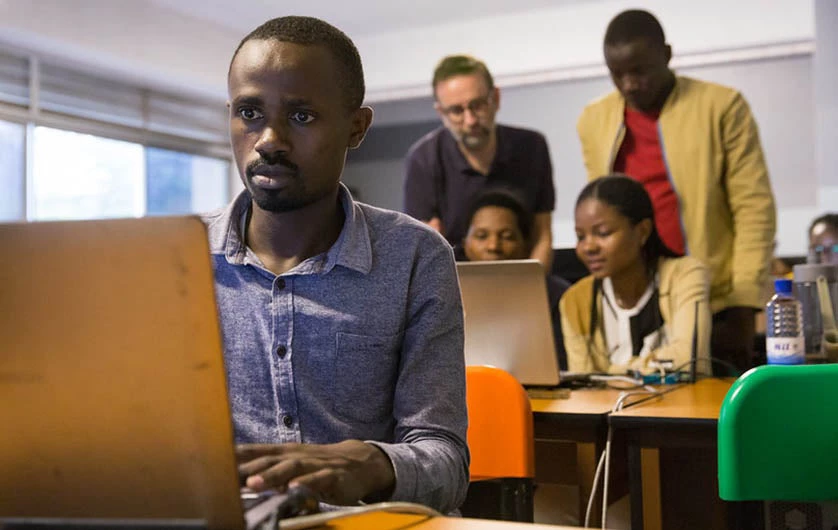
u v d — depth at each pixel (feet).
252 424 3.93
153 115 18.25
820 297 6.98
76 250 2.33
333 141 3.76
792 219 15.60
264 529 2.51
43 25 14.48
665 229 12.07
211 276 2.26
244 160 3.75
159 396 2.33
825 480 4.75
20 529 2.37
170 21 16.94
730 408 4.72
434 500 3.55
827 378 4.76
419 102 18.42
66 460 2.43
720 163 11.81
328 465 3.08
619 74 12.07
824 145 15.30
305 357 3.91
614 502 7.01
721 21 15.94
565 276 9.68
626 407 6.66
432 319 4.00
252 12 17.24
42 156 16.05
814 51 15.30
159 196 18.66
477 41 17.76
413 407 3.88
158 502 2.40
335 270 3.97
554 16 17.06
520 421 5.88
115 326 2.33
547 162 13.50
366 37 18.71
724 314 11.45
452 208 13.47
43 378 2.39
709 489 7.06
